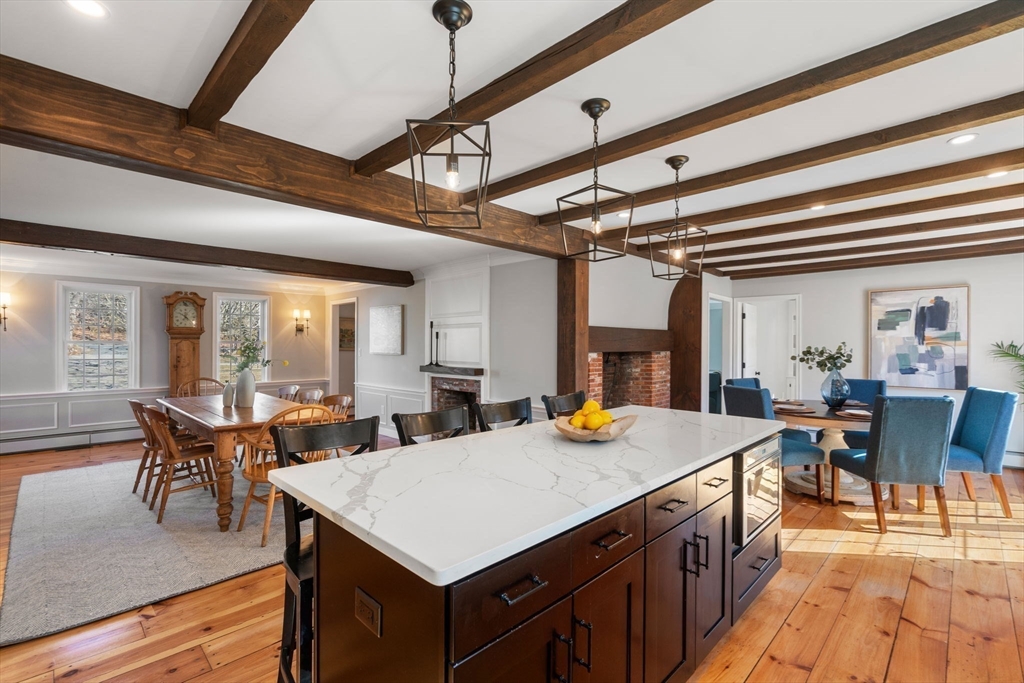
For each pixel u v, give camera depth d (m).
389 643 1.13
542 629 1.18
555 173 2.65
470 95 1.89
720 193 3.28
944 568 2.80
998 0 1.38
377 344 6.98
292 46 1.60
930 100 1.98
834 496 3.86
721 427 2.48
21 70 1.67
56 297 5.88
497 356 5.04
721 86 1.88
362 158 2.56
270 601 2.45
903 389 5.62
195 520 3.51
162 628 2.21
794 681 1.88
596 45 1.48
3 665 1.95
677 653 1.74
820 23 1.50
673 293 5.84
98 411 6.09
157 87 1.86
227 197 3.06
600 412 2.12
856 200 3.28
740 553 2.17
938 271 5.45
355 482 1.51
